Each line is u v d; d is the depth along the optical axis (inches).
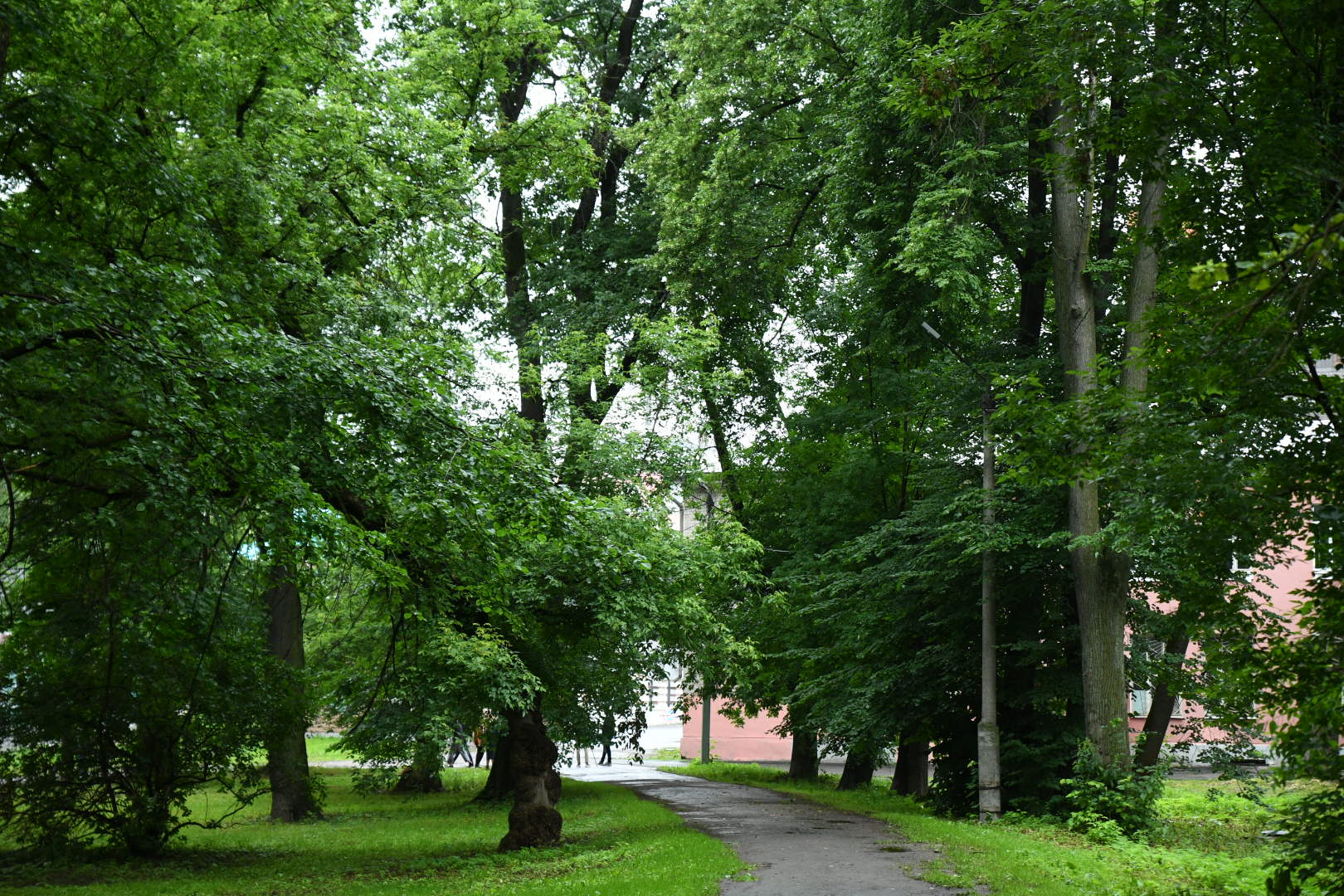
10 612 605.6
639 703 922.7
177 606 612.7
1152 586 777.6
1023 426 333.7
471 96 1002.7
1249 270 189.5
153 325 418.3
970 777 882.8
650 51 1151.0
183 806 719.7
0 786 647.1
